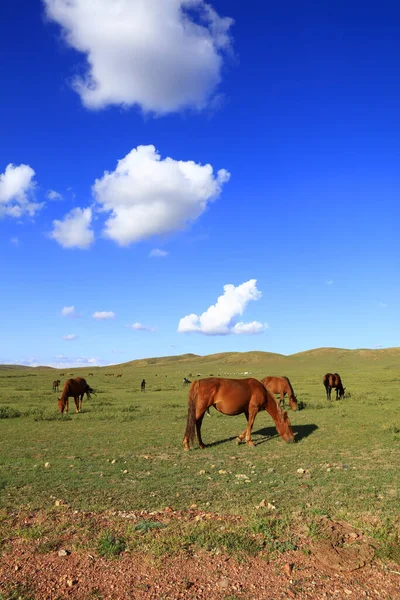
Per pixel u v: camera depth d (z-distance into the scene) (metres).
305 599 4.68
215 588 4.92
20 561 5.62
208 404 13.65
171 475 10.22
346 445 13.47
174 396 40.12
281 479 9.62
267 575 5.18
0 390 53.59
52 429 18.62
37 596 4.79
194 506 7.70
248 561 5.51
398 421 17.98
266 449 13.19
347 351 152.38
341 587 4.91
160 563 5.43
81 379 26.56
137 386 59.56
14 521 7.11
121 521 6.97
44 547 5.90
